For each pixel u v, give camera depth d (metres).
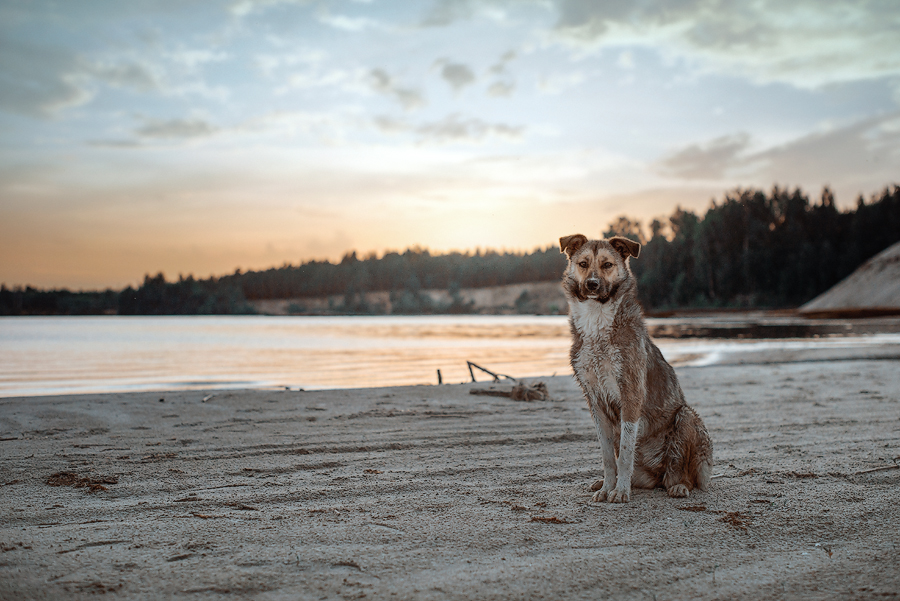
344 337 49.97
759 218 131.75
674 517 4.64
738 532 4.27
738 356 23.38
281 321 113.12
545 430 8.45
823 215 130.25
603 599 3.17
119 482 5.69
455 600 3.13
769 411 10.05
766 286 121.56
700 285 126.44
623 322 5.21
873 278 89.88
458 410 10.16
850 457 6.62
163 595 3.19
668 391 5.51
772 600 3.17
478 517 4.62
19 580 3.36
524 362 24.64
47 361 25.80
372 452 7.08
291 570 3.54
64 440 7.68
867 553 3.84
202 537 4.12
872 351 24.34
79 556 3.75
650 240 144.88
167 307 190.75
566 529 4.34
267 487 5.51
